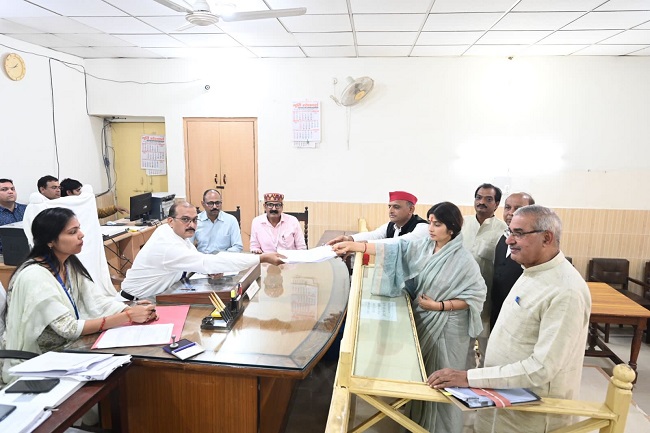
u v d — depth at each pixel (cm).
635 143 426
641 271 440
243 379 146
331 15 315
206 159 488
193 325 167
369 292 211
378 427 203
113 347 148
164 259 205
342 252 206
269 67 460
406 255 202
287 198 483
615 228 438
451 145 449
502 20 320
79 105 474
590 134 429
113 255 405
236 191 491
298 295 207
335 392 109
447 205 185
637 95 419
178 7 245
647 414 248
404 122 452
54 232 160
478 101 439
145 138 522
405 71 444
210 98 473
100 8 306
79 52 446
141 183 536
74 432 145
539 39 367
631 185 432
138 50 434
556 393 123
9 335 157
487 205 262
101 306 181
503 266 232
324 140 466
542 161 438
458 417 177
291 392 238
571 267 125
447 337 182
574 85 425
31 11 312
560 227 127
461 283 183
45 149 427
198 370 140
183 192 497
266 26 345
